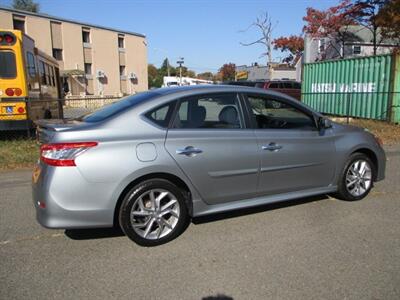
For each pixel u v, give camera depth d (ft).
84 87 128.98
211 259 12.59
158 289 10.85
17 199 19.62
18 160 28.19
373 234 14.42
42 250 13.43
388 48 124.06
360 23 105.60
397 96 45.98
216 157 14.30
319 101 59.67
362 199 18.51
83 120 14.43
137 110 13.65
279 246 13.47
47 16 115.85
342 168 17.57
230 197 14.98
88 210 12.64
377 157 18.69
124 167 12.81
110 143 12.81
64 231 15.11
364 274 11.48
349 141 17.60
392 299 10.23
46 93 44.70
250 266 12.08
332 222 15.64
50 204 12.41
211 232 14.73
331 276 11.40
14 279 11.47
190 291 10.73
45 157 12.64
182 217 14.07
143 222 13.57
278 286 10.91
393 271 11.64
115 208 13.02
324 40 129.29
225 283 11.11
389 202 18.13
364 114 50.49
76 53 126.00
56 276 11.63
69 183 12.40
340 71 54.80
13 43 33.71
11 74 33.91
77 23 125.59
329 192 17.66
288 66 186.91
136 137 13.19
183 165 13.71
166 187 13.57
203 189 14.29
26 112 34.58
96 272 11.85
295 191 16.56
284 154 15.78
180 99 14.25
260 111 15.76
